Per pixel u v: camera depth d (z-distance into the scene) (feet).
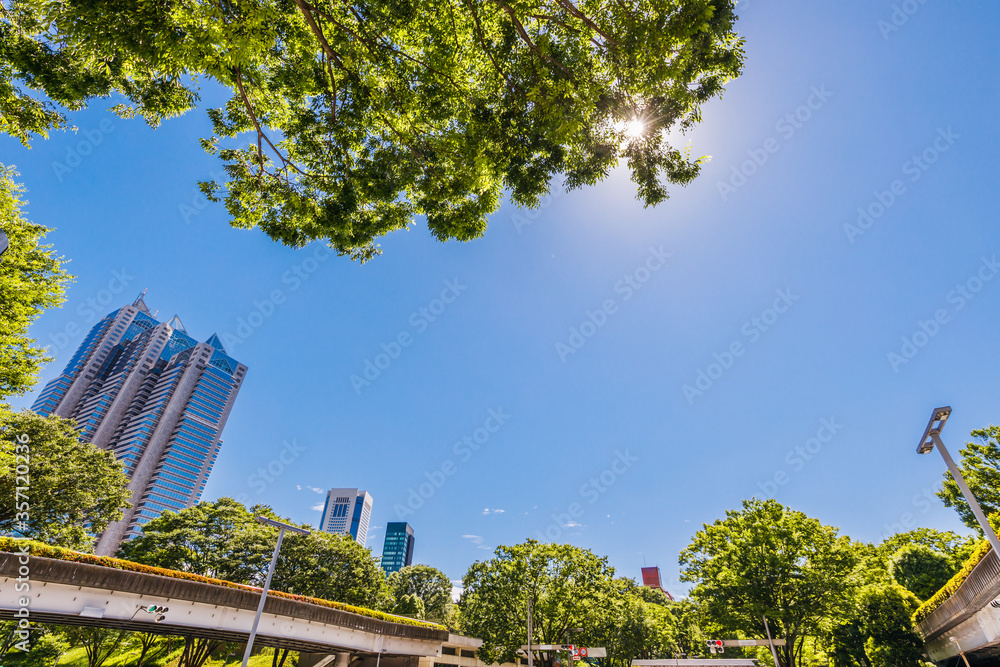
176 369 515.09
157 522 135.03
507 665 124.88
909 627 95.25
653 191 27.40
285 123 31.14
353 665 113.29
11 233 49.19
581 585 113.70
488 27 27.12
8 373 50.16
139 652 140.77
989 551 56.39
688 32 21.29
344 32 26.05
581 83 25.39
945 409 39.88
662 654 134.21
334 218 31.58
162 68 23.57
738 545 92.94
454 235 32.17
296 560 131.54
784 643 93.20
